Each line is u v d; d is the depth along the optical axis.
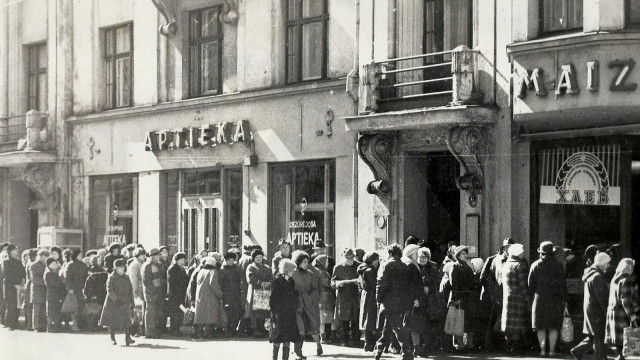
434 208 21.11
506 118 18.92
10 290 25.06
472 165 19.31
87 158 29.41
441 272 19.27
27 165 30.36
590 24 17.11
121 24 28.91
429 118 19.36
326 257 20.38
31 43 31.55
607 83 16.86
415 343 16.95
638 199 17.61
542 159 18.66
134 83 28.17
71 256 23.97
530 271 16.77
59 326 23.92
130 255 24.34
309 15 23.41
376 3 21.48
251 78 24.58
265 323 19.98
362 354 17.75
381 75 21.20
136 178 28.02
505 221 18.97
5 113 32.06
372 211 21.44
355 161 21.83
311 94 22.92
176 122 26.66
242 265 21.67
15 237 32.16
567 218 18.30
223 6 25.36
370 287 18.02
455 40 20.53
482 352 17.62
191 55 26.70
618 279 14.95
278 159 23.67
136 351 18.72
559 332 16.88
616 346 15.30
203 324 20.86
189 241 26.34
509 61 18.31
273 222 23.97
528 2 18.31
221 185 25.36
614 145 17.67
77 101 29.94
